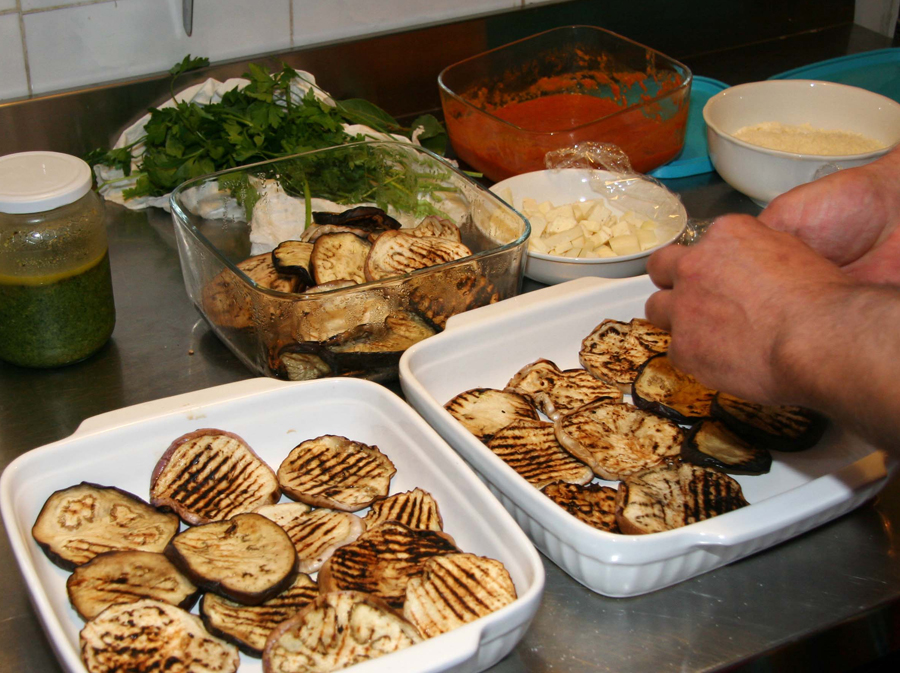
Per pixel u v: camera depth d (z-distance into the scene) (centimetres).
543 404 83
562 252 102
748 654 60
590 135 113
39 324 82
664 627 62
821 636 63
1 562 65
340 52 133
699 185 126
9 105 114
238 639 57
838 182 69
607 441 76
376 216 100
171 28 122
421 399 71
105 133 123
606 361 87
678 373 84
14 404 83
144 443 69
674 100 116
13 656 59
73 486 66
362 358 81
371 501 69
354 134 120
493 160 117
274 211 103
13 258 78
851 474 64
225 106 118
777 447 76
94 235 83
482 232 99
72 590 59
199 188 98
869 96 121
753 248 58
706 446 76
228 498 70
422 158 106
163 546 65
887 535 70
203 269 86
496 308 84
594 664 60
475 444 66
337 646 55
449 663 49
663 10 158
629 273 97
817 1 173
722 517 59
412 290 80
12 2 109
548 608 64
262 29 128
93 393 85
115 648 55
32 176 79
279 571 61
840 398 49
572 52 139
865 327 48
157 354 92
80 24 115
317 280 87
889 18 184
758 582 66
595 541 58
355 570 62
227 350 93
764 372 55
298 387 73
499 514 60
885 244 71
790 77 143
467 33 142
